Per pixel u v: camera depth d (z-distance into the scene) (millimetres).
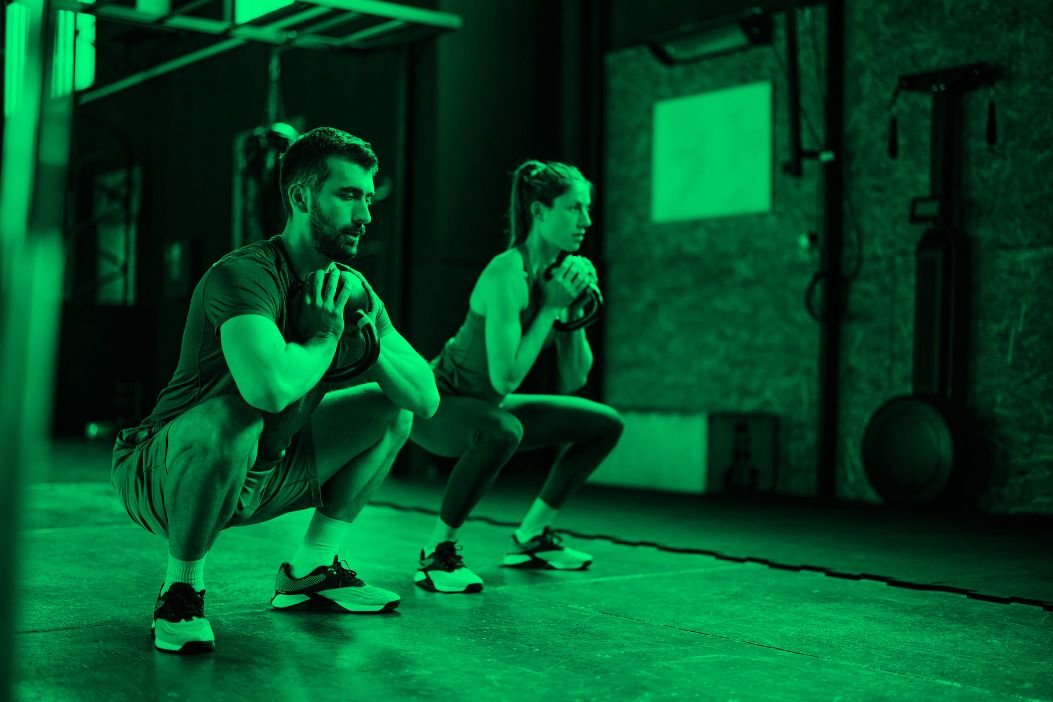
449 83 6648
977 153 5184
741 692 1932
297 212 2225
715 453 5977
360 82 7328
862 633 2436
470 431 2881
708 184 6250
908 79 5270
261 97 8422
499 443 2836
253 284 2102
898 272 5477
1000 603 2824
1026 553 3727
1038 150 4980
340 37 6418
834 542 3973
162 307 9523
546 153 7027
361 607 2520
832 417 5691
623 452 6414
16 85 3656
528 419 3088
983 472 5125
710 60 6230
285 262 2232
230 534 3789
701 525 4465
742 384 6102
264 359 2023
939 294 5141
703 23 6000
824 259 5684
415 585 2910
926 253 5188
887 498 5230
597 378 6824
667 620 2537
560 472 3217
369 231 7137
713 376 6246
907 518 4773
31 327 1224
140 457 2184
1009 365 5062
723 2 6184
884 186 5539
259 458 2219
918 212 5242
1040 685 2014
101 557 3293
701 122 6273
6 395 1170
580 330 3203
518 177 3062
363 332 2217
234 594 2729
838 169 5664
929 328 5168
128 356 9539
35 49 1603
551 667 2072
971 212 5207
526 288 2941
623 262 6719
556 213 2932
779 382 5930
